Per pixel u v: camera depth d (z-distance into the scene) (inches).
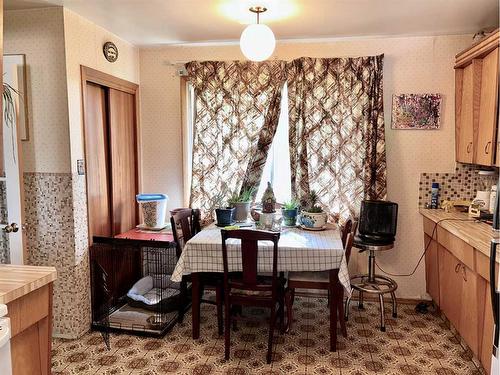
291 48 140.4
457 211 131.9
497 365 64.2
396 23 119.3
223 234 100.0
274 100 139.3
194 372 97.8
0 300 54.7
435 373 97.3
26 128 111.0
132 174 149.2
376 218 125.5
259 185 144.6
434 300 130.6
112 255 131.6
